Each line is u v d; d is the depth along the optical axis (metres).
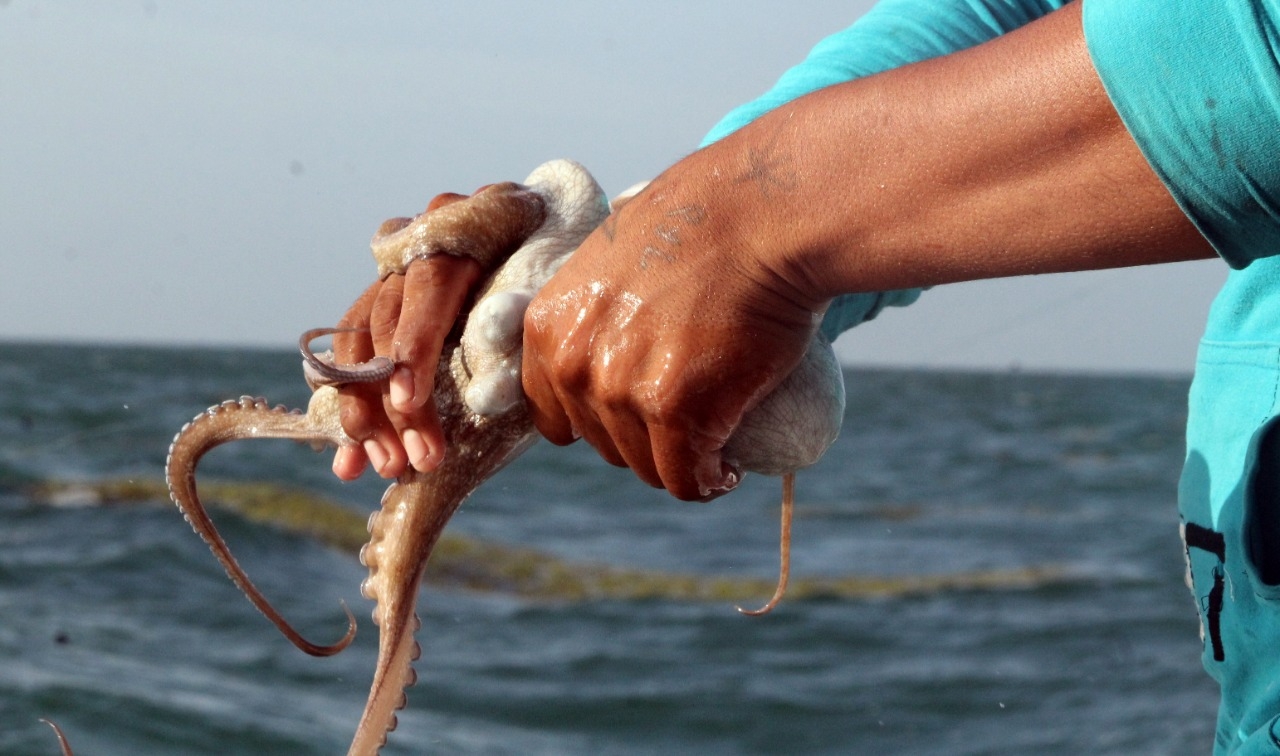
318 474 17.25
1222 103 1.05
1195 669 10.09
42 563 12.31
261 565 12.98
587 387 1.45
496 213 1.72
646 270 1.38
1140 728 8.63
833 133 1.27
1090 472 31.62
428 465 1.67
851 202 1.27
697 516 20.80
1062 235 1.18
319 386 1.87
